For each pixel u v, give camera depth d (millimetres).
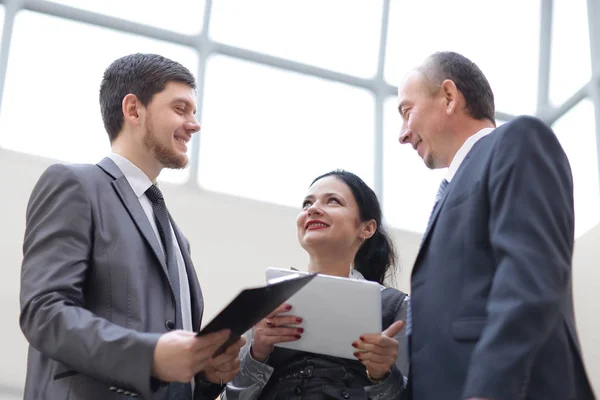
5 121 7840
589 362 7859
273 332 3480
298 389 3584
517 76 9406
